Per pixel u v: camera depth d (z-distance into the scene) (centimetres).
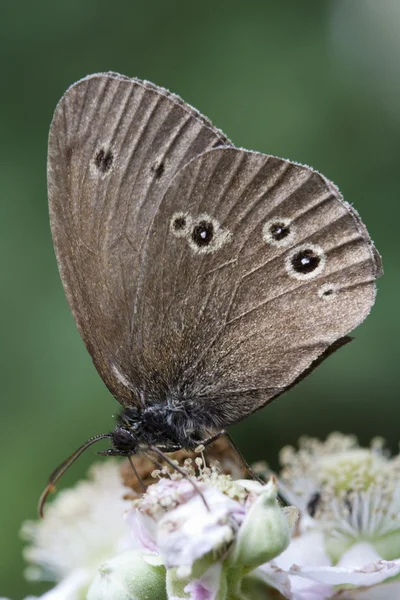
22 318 27
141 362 21
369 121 29
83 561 23
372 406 27
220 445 21
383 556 21
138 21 30
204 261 20
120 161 20
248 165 20
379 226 28
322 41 30
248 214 20
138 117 20
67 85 30
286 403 27
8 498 26
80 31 30
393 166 28
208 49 30
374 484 21
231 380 21
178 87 30
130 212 20
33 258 27
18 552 26
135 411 21
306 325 20
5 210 28
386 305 27
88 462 26
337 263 20
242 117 29
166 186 20
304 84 29
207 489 19
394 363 27
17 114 29
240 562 19
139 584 20
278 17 30
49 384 26
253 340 21
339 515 21
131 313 21
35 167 28
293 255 20
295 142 29
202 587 19
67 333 27
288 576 20
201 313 21
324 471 21
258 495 19
